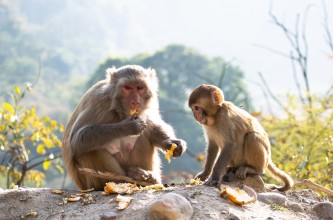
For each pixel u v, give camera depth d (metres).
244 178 2.77
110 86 2.95
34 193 2.70
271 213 2.50
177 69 20.25
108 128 2.83
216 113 2.83
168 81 20.17
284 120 4.59
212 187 2.61
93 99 2.95
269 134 4.57
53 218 2.52
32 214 2.58
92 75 23.00
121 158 2.95
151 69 3.09
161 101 17.95
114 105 2.93
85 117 2.90
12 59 35.59
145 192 2.55
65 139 3.04
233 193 2.51
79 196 2.67
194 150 15.97
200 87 2.87
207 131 2.90
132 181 2.82
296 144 4.32
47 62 41.00
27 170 3.90
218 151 2.91
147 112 2.99
